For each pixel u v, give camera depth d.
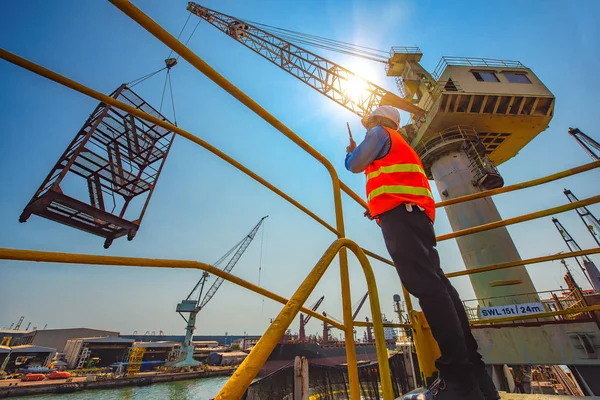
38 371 53.72
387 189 1.47
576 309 2.57
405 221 1.37
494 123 18.55
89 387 44.19
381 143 1.61
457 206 15.41
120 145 7.36
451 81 18.50
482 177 15.14
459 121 18.19
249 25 28.83
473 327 10.28
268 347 0.66
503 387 9.79
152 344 73.06
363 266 1.44
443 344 1.21
